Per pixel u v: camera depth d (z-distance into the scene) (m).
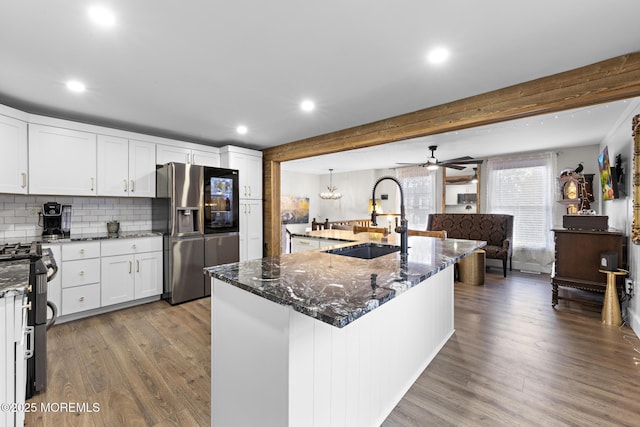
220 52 1.92
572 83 2.17
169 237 3.63
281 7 1.49
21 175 2.78
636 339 2.63
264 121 3.40
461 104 2.73
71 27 1.64
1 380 1.28
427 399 1.85
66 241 2.99
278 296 1.14
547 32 1.71
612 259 3.02
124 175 3.53
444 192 6.76
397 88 2.49
